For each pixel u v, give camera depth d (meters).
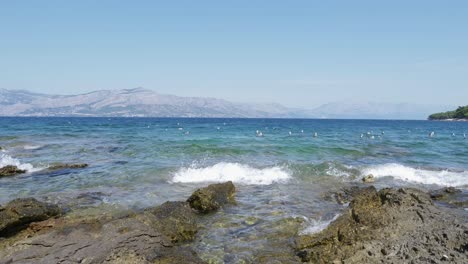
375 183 18.69
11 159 23.77
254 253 9.58
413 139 45.19
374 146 33.97
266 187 17.39
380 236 9.69
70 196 14.94
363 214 11.01
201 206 13.27
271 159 24.55
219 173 19.58
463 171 22.12
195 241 10.48
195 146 29.22
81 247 8.48
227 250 9.80
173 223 10.69
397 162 25.16
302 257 9.18
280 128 71.12
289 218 12.34
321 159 24.94
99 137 40.78
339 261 8.57
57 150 28.77
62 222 11.16
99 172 19.88
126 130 56.31
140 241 9.03
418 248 8.82
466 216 12.41
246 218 12.48
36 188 16.48
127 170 20.20
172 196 15.28
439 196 15.59
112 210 12.99
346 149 29.50
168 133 48.91
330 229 10.34
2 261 7.99
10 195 15.20
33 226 10.80
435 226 10.12
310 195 15.73
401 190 12.38
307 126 87.69
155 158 24.41
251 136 44.00
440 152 30.84
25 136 41.16
